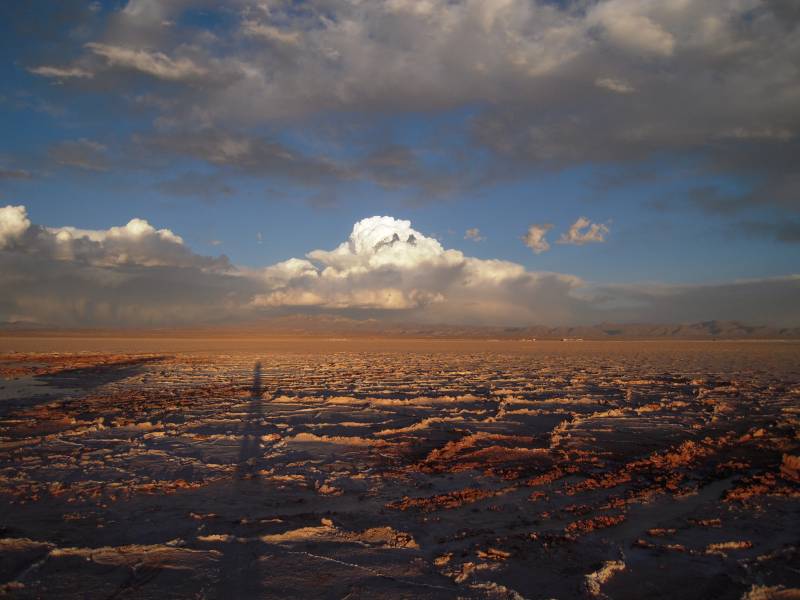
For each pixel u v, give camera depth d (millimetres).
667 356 44969
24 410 14523
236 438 10820
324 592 4527
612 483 7773
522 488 7578
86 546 5457
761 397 17641
